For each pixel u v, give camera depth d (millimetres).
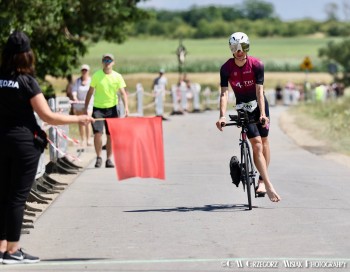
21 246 26328
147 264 23703
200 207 33250
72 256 24859
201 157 53406
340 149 58656
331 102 120062
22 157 23438
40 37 75375
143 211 32375
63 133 46156
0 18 62875
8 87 23266
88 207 33375
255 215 31312
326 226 29203
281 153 56125
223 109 32656
